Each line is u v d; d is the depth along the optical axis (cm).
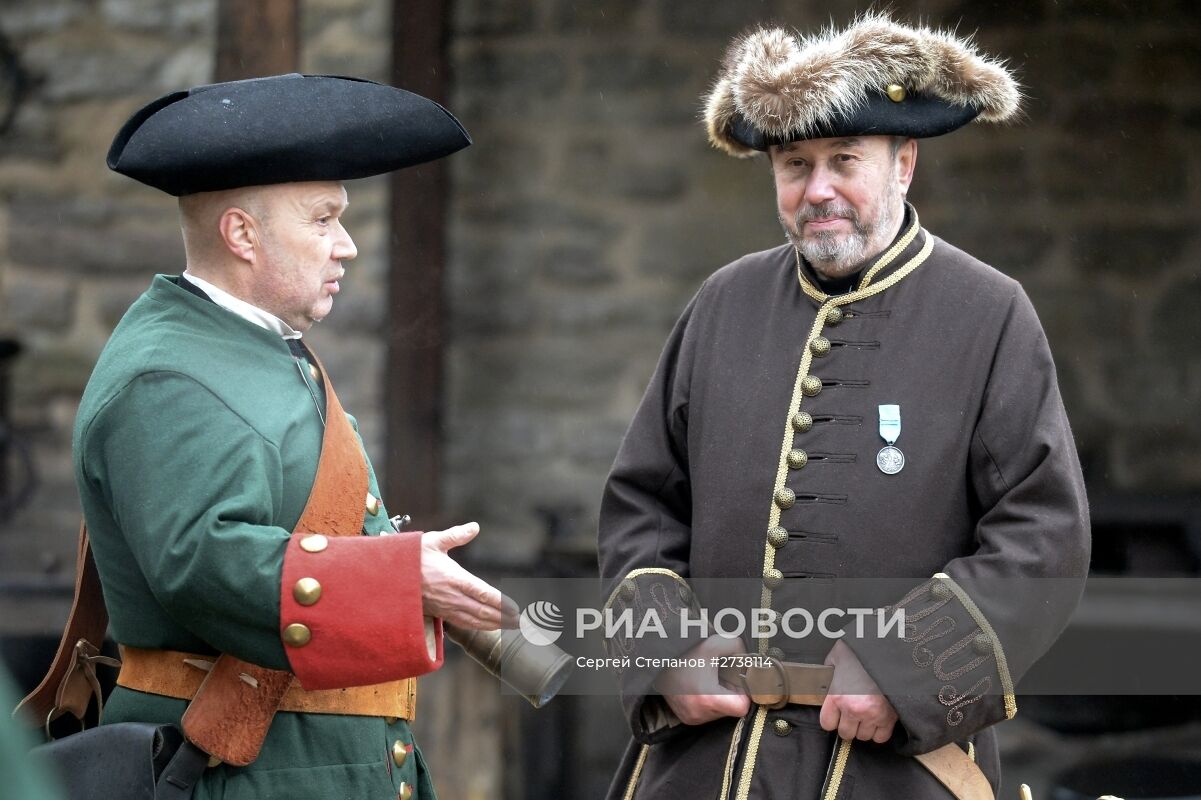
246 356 562
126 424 538
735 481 641
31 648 1216
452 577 542
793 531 624
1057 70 1653
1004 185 1664
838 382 635
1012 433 611
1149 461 1641
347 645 527
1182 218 1645
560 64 1703
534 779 1336
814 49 618
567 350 1706
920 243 655
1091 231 1655
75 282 1700
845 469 622
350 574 529
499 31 1705
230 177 555
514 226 1709
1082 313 1656
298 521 557
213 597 522
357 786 564
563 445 1703
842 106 604
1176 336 1645
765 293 675
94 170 1702
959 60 623
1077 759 1372
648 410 689
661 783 645
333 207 580
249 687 545
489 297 1709
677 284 1703
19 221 1705
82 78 1698
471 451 1709
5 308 1703
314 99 570
